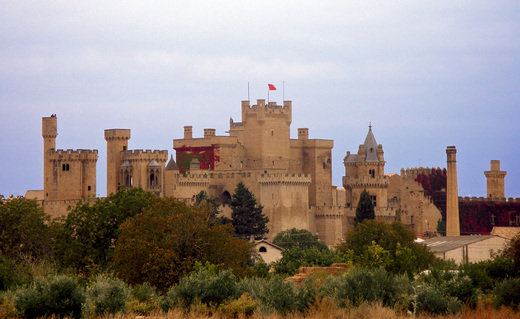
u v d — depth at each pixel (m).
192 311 128.38
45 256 199.75
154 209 179.38
